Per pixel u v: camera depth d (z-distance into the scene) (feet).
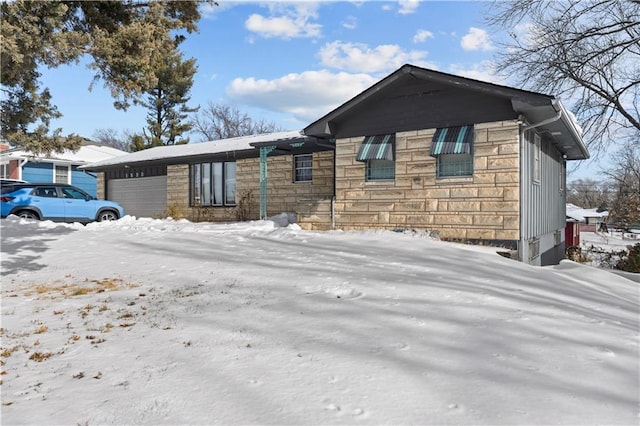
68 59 25.57
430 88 35.94
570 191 227.81
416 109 36.70
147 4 31.24
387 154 37.40
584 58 62.59
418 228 36.40
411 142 36.96
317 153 51.83
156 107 127.95
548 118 33.45
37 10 22.04
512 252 31.14
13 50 20.58
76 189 51.90
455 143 33.65
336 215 41.29
